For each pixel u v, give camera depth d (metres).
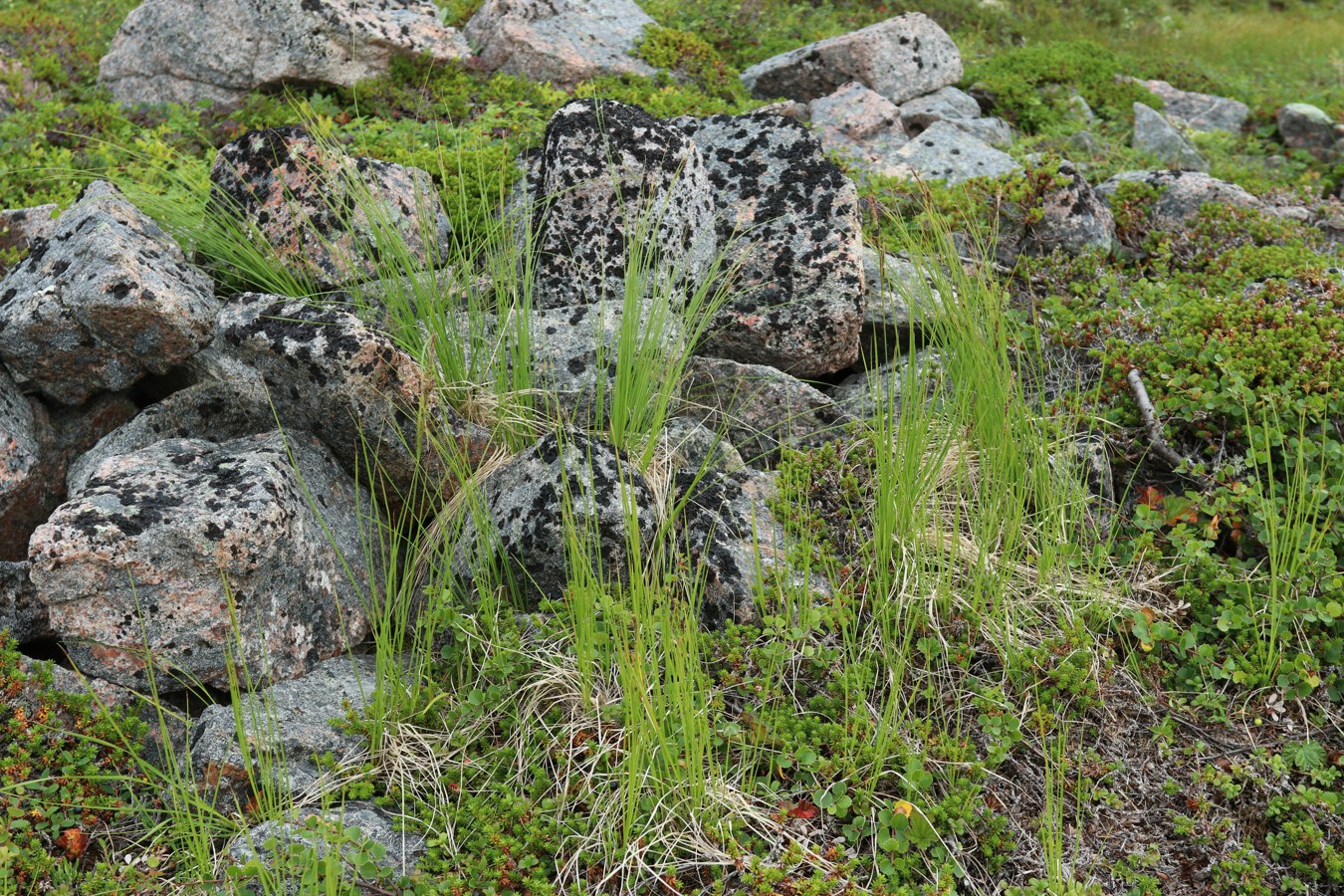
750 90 11.17
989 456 4.94
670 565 4.52
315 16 8.93
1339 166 10.31
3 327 4.76
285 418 4.99
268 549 4.16
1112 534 4.92
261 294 5.06
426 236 5.66
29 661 4.07
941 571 4.53
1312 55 17.62
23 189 7.55
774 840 3.74
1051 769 4.05
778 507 4.90
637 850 3.63
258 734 3.77
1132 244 7.64
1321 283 5.93
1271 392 5.13
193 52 9.09
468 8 11.64
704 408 5.64
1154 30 18.05
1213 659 4.42
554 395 5.36
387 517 5.18
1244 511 4.98
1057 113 11.51
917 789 3.85
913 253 5.73
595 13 10.91
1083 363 5.99
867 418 5.63
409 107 9.18
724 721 4.12
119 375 4.93
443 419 4.98
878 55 10.76
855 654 4.38
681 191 5.88
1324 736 4.21
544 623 4.38
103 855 3.75
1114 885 3.77
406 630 4.68
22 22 10.15
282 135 6.13
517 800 3.76
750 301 5.96
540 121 8.56
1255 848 3.92
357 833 3.59
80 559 3.96
